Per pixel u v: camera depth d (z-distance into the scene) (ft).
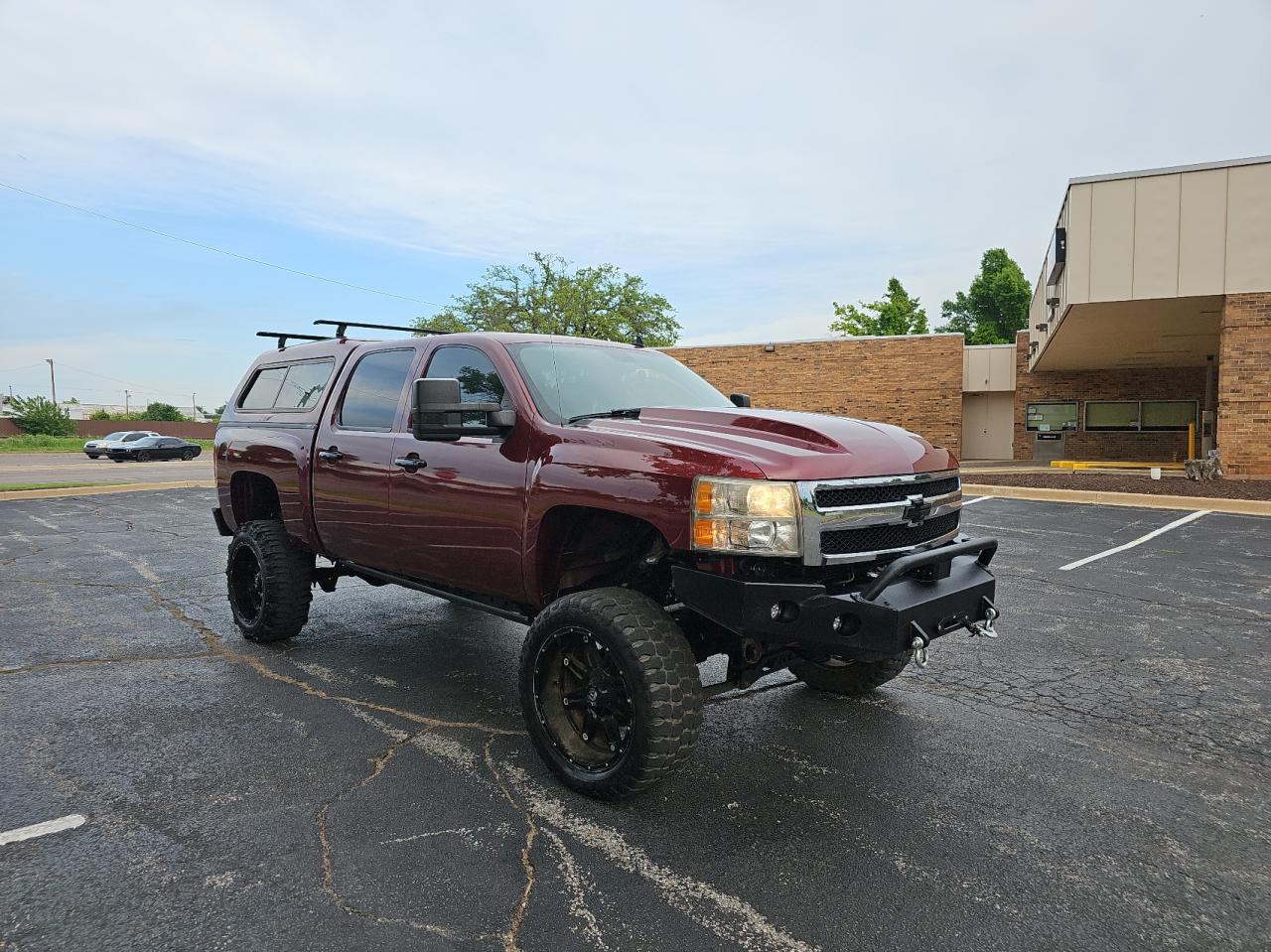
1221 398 49.60
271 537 18.10
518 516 12.26
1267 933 8.16
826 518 10.18
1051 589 23.81
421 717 14.03
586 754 11.27
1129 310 53.62
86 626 20.01
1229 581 24.81
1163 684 15.72
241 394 20.49
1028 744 12.95
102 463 114.62
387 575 16.37
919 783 11.55
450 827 10.19
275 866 9.23
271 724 13.64
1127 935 8.12
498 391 13.30
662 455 10.78
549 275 132.36
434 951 7.77
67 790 11.08
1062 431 92.32
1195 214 48.67
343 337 18.19
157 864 9.25
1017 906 8.60
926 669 16.69
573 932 8.09
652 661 10.27
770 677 16.29
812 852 9.69
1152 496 42.80
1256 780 11.63
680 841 9.93
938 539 11.94
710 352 92.94
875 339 86.33
